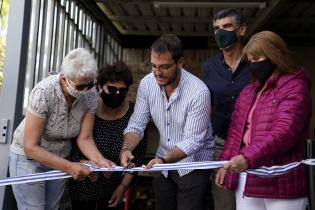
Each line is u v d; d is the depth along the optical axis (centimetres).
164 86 224
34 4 289
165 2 473
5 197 239
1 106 245
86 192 246
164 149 237
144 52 673
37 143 199
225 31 253
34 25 289
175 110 227
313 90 662
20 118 250
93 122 229
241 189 207
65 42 379
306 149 176
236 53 260
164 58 206
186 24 595
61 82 205
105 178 246
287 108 182
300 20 555
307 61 671
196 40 663
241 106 210
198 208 230
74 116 215
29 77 284
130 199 396
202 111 222
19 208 215
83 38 450
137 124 238
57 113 206
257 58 193
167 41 209
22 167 214
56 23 347
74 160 237
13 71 247
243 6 478
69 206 265
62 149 220
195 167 200
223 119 263
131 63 672
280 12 526
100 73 240
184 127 228
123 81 237
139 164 252
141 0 479
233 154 207
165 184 243
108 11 548
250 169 180
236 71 258
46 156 196
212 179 270
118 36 644
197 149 221
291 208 186
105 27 554
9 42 249
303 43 667
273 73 194
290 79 188
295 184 184
